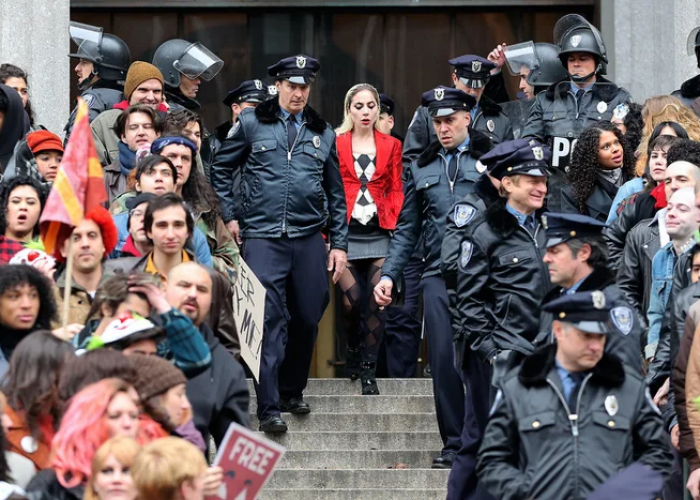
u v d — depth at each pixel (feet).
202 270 53.57
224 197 79.36
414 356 86.38
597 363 50.88
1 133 71.31
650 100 74.28
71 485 44.60
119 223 66.08
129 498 43.24
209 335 53.93
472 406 65.16
